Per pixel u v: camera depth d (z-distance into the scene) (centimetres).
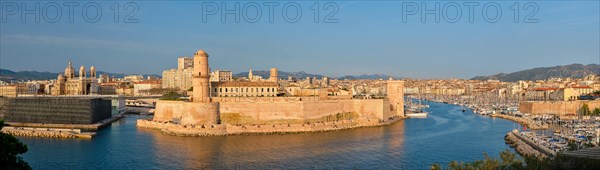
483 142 16275
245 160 12719
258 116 19375
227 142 15762
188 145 15162
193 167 11956
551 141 15700
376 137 17238
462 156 13612
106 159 13062
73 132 17750
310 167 11912
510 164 7838
